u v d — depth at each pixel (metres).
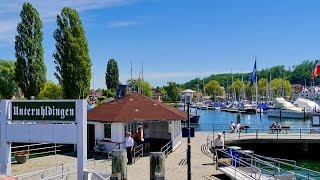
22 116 17.08
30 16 63.72
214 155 27.55
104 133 29.80
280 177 18.61
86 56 63.28
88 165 24.62
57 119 16.67
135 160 26.89
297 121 84.75
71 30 63.00
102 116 29.92
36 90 64.31
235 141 37.66
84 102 16.50
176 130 33.38
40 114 16.86
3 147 17.22
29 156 29.14
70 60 62.44
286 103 96.12
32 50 63.78
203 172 23.25
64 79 62.75
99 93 139.38
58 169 23.34
